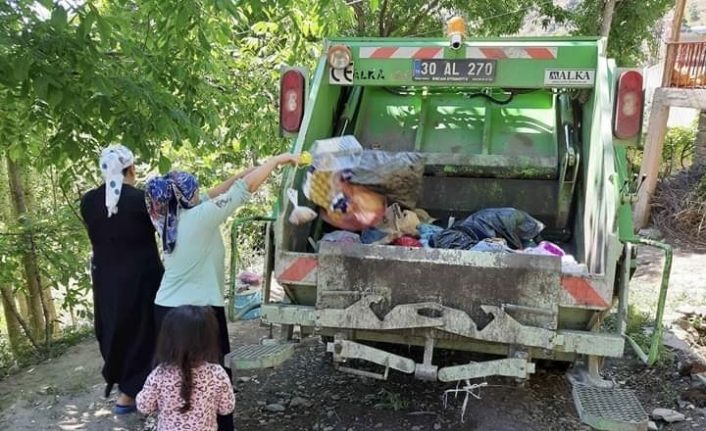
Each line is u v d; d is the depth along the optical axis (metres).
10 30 4.16
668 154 14.79
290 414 4.04
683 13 11.91
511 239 3.90
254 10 4.88
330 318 3.34
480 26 16.58
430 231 3.93
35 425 4.07
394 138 4.67
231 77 7.42
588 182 3.89
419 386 4.38
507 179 4.36
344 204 3.72
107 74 4.63
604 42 4.01
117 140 4.81
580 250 3.97
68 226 6.62
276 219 3.46
